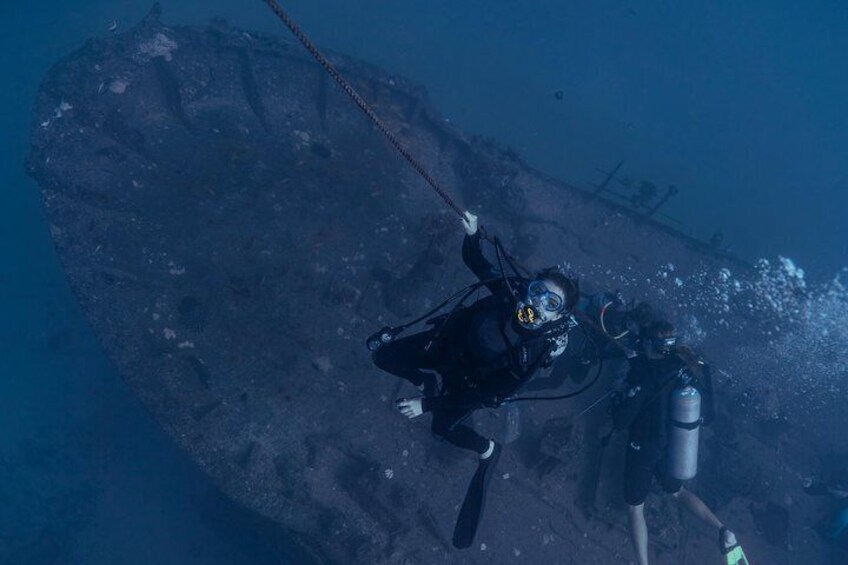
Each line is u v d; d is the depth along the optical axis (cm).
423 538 594
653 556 666
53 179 702
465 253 275
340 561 551
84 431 956
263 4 1994
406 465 640
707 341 952
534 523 646
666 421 588
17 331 1051
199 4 1891
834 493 768
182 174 808
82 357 1030
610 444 718
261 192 829
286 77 960
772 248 2014
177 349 644
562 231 1010
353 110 986
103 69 815
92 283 650
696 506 661
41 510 891
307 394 659
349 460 627
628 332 614
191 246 736
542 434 664
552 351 206
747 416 845
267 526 634
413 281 745
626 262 1008
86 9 1719
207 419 600
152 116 865
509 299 213
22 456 930
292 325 710
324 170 902
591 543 651
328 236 812
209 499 852
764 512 753
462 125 1927
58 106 753
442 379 244
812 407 902
